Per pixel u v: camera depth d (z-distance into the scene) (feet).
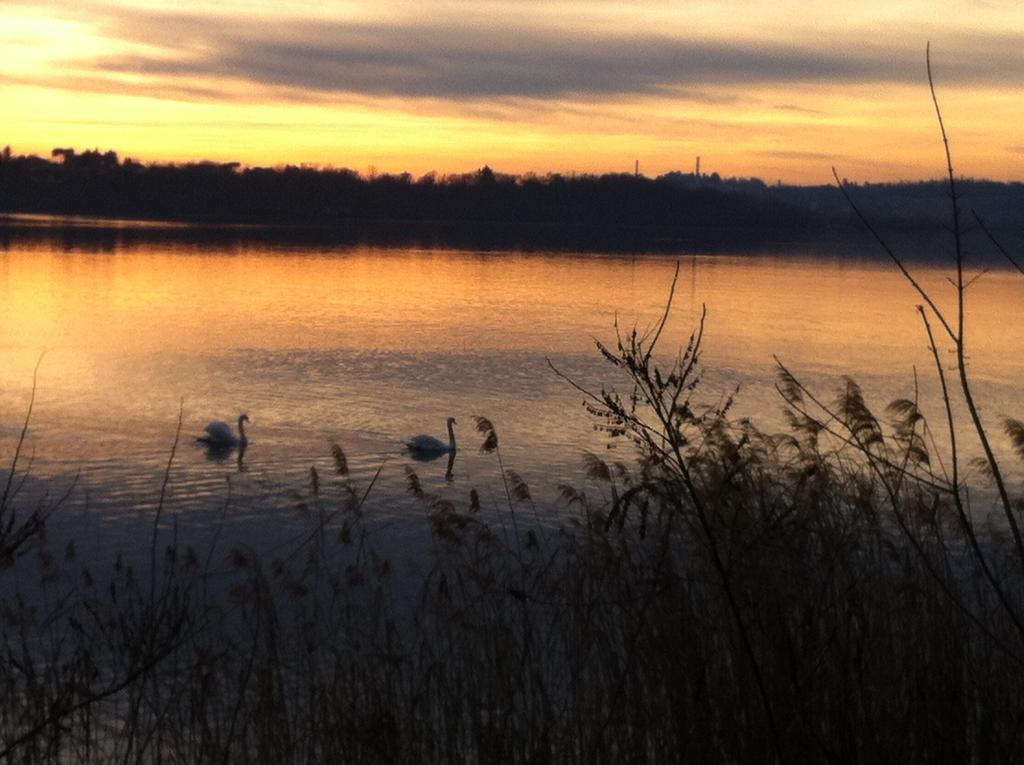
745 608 18.01
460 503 69.10
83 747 23.53
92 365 132.77
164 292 221.66
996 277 317.63
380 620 27.55
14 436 92.53
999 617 21.52
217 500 70.23
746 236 564.71
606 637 21.27
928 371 137.69
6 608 28.73
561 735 20.86
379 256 351.87
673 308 213.87
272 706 23.29
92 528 62.28
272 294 223.30
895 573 20.81
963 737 18.61
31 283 232.94
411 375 129.70
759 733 17.76
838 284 285.02
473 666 22.98
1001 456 72.95
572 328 177.37
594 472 24.76
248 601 28.43
